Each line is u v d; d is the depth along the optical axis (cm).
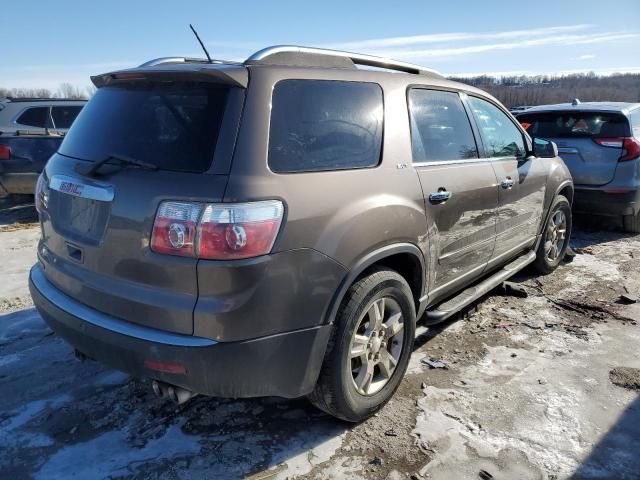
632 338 382
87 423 276
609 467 247
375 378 288
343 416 266
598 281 505
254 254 209
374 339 276
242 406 292
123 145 241
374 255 259
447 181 318
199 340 211
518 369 336
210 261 206
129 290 226
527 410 290
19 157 793
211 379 214
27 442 260
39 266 301
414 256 294
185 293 212
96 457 250
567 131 654
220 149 216
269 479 237
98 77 274
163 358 214
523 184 420
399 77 308
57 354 350
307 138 242
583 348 365
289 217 220
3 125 890
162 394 233
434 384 317
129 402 295
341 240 239
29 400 296
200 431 271
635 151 613
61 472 240
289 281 221
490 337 382
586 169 636
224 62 262
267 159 222
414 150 301
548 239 508
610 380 323
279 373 228
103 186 233
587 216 729
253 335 215
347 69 276
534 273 524
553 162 489
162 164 223
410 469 244
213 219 205
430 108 327
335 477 238
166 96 240
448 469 244
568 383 319
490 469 244
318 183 237
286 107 237
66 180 256
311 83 252
